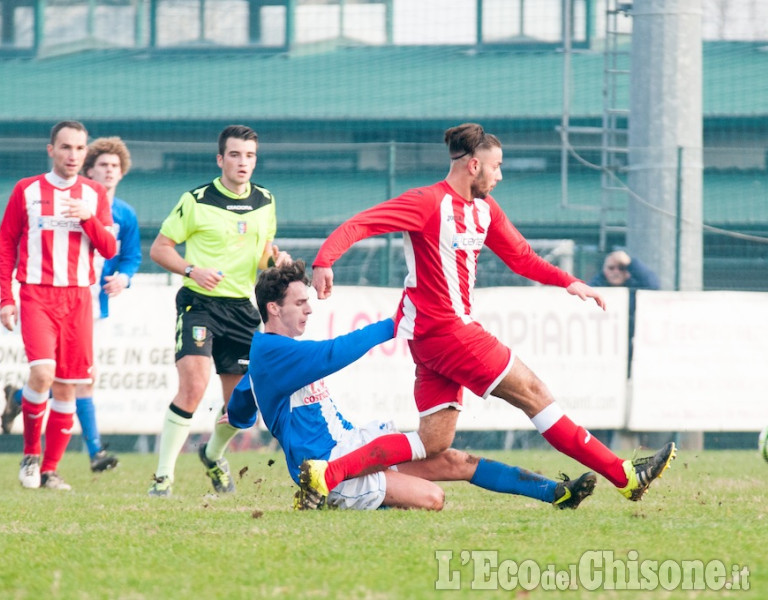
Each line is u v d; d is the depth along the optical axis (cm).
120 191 8462
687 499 2580
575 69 9706
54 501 2645
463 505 2428
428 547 1722
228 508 2381
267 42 10694
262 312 2275
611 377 4762
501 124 9038
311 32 10719
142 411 4569
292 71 10350
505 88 9600
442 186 2241
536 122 8962
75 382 3225
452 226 2205
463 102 9531
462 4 10350
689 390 4788
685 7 5606
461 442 4903
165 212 8250
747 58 9550
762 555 1647
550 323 4738
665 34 5588
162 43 10812
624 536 1817
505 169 8500
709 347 4800
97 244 3131
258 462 4078
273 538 1830
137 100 9988
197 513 2244
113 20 10969
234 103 9888
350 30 10712
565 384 4738
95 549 1762
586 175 8394
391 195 5369
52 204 3109
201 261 2997
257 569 1576
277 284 2245
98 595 1416
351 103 9738
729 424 4806
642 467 2228
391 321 2238
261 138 9431
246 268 3025
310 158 8856
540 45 10094
